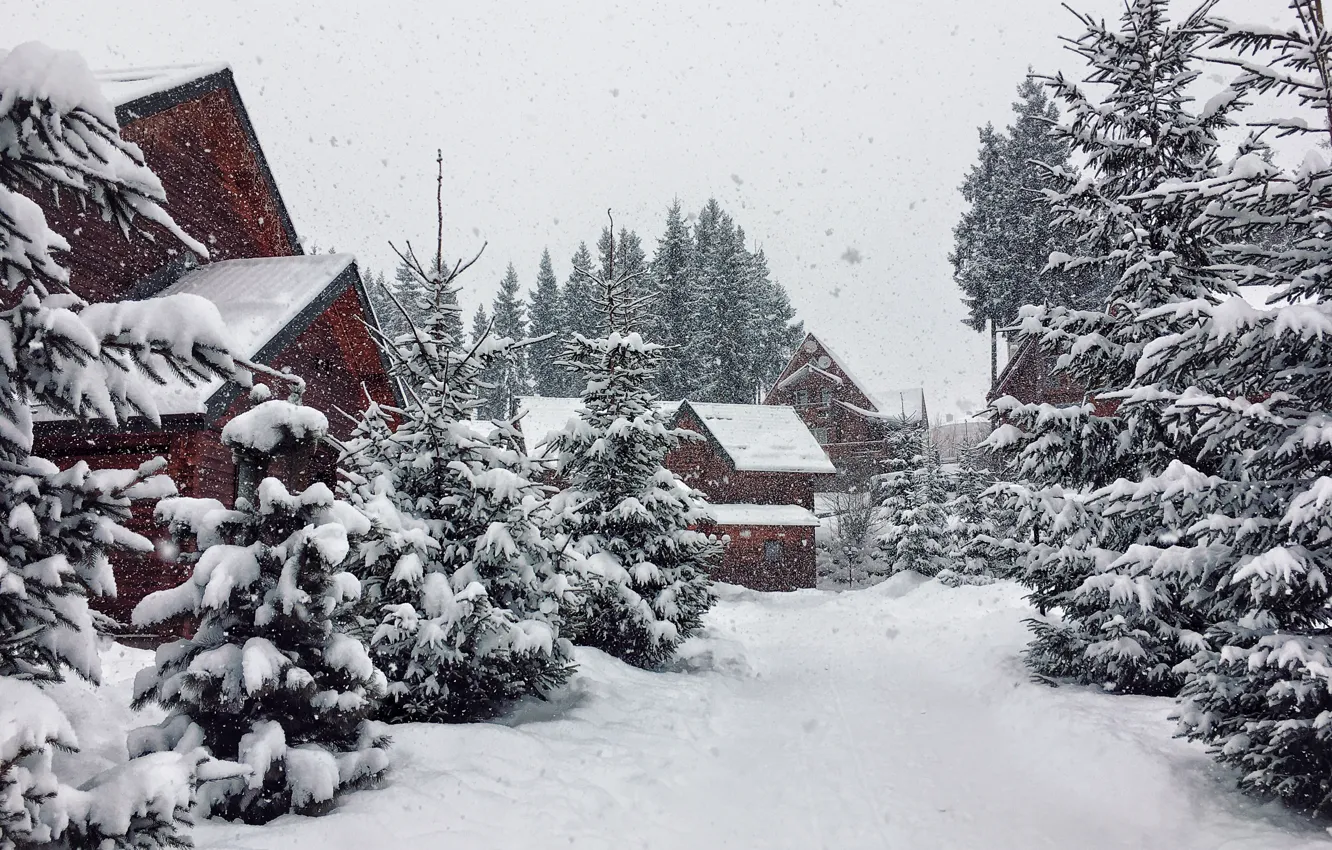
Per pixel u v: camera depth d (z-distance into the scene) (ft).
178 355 11.08
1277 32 22.62
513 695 29.32
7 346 10.05
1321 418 19.53
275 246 55.62
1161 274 34.01
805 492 126.41
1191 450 31.30
